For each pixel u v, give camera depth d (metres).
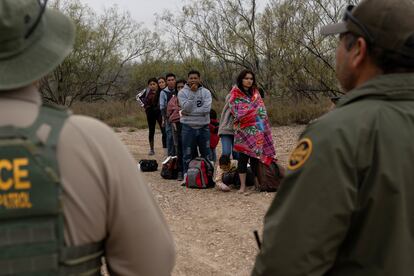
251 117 6.65
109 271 1.41
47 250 1.23
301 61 18.11
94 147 1.29
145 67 28.98
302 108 16.83
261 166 6.87
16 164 1.22
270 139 6.86
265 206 6.23
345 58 1.65
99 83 27.59
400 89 1.51
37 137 1.24
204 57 23.42
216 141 8.14
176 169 8.19
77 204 1.26
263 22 19.61
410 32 1.51
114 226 1.33
